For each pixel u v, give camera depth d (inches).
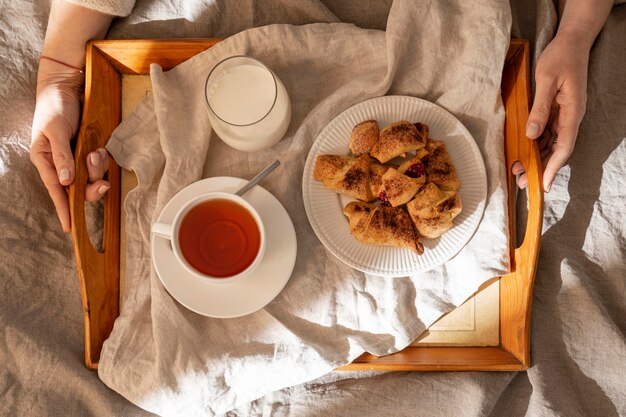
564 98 27.2
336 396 29.5
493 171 27.1
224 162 28.4
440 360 27.4
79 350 29.9
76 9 28.1
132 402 27.5
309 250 27.8
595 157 30.3
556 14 29.4
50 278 30.6
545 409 28.3
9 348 29.3
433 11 26.5
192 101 28.4
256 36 27.7
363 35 27.7
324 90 28.8
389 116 27.7
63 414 28.5
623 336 28.9
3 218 30.8
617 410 28.6
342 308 27.7
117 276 28.7
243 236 25.2
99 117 27.9
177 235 24.8
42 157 29.0
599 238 30.1
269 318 27.4
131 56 28.3
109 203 28.1
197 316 27.6
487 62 26.6
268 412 29.7
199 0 30.1
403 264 26.9
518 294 26.4
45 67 29.5
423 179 26.0
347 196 27.4
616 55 29.9
